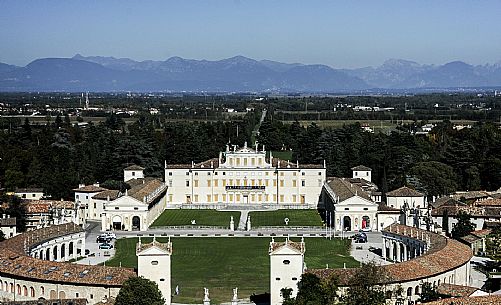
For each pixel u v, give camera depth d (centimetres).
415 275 15350
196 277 18500
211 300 16112
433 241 18938
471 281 17850
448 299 12975
